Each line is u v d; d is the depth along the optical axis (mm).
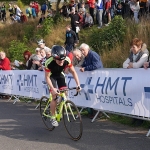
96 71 6484
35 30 16922
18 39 17141
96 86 6438
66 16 17250
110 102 6109
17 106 8859
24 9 26328
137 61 6262
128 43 10953
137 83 5496
